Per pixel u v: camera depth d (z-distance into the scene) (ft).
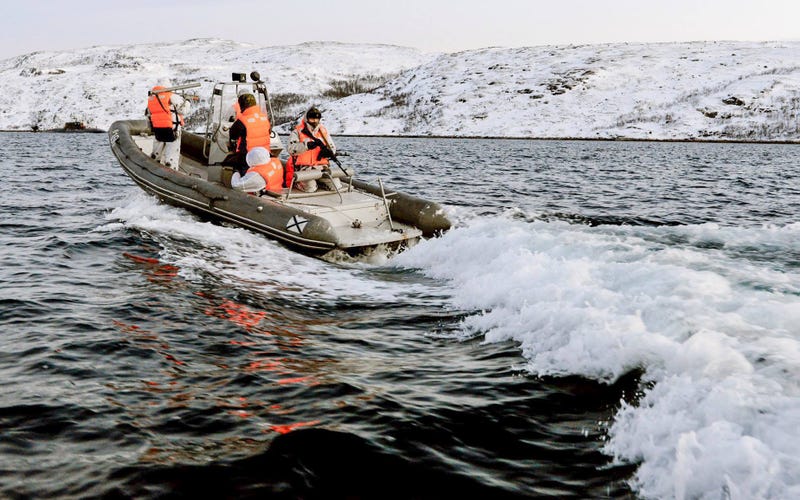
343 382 14.02
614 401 12.42
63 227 31.63
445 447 11.25
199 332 17.20
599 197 52.06
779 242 24.16
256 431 11.80
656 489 9.51
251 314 18.86
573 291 16.75
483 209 42.78
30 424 11.88
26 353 15.43
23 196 45.16
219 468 10.55
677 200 50.65
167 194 32.24
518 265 20.35
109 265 23.89
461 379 14.11
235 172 30.12
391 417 12.32
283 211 26.53
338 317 18.97
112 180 59.47
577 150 151.64
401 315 19.15
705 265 19.02
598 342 13.79
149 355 15.51
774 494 8.40
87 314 18.43
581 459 10.70
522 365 14.64
